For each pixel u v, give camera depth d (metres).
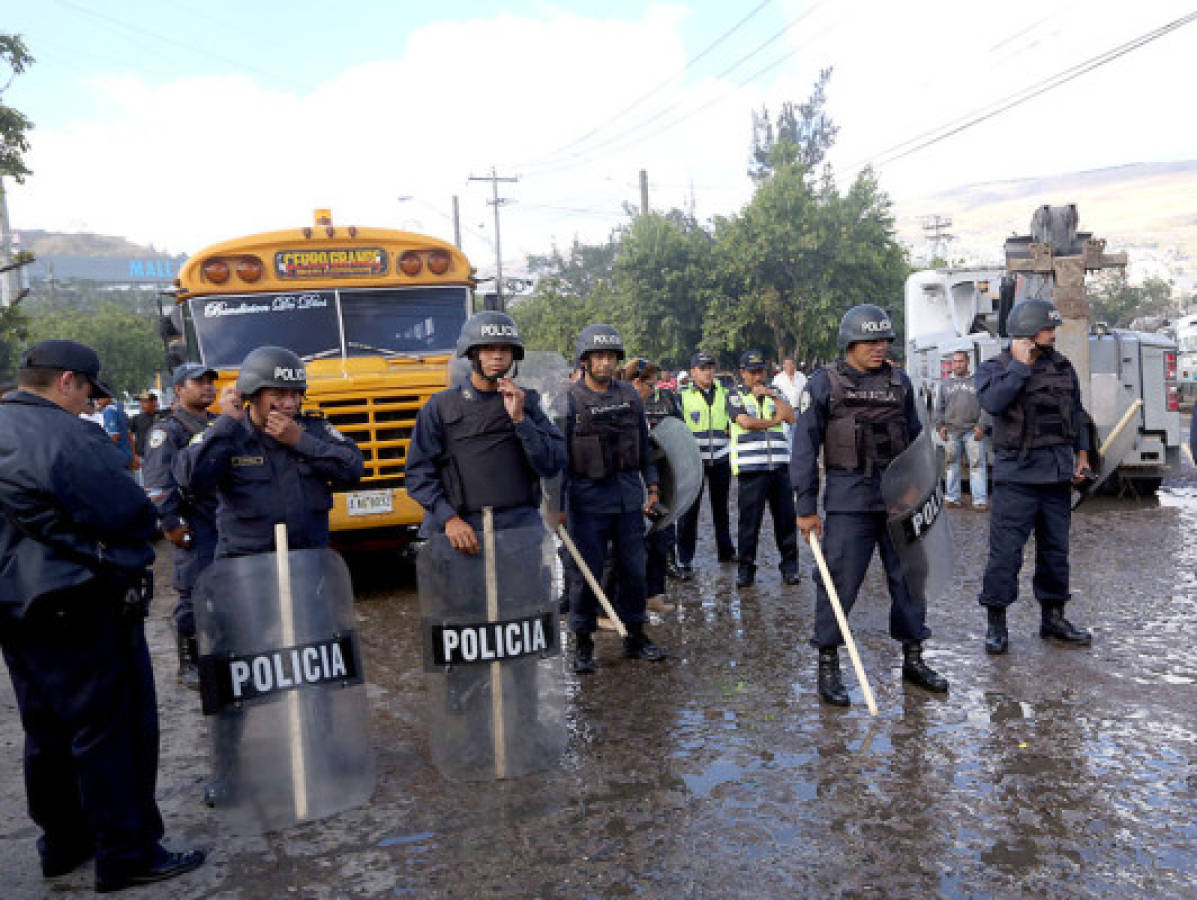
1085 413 5.20
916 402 4.70
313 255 7.66
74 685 3.06
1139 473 9.90
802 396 4.71
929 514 4.65
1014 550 5.10
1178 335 20.11
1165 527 8.38
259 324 7.52
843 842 3.19
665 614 6.45
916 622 4.69
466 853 3.26
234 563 3.51
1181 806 3.33
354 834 3.45
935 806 3.41
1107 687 4.53
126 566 3.10
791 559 7.22
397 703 4.89
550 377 6.22
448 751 3.86
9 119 18.75
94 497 3.00
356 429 7.08
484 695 3.86
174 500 5.03
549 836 3.35
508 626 3.88
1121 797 3.42
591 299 45.75
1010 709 4.31
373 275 7.79
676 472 5.59
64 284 143.75
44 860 3.27
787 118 53.62
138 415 12.51
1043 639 5.36
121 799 3.14
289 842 3.43
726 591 7.05
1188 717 4.12
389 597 7.36
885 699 4.55
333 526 7.06
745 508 7.08
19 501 2.96
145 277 191.12
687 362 38.19
